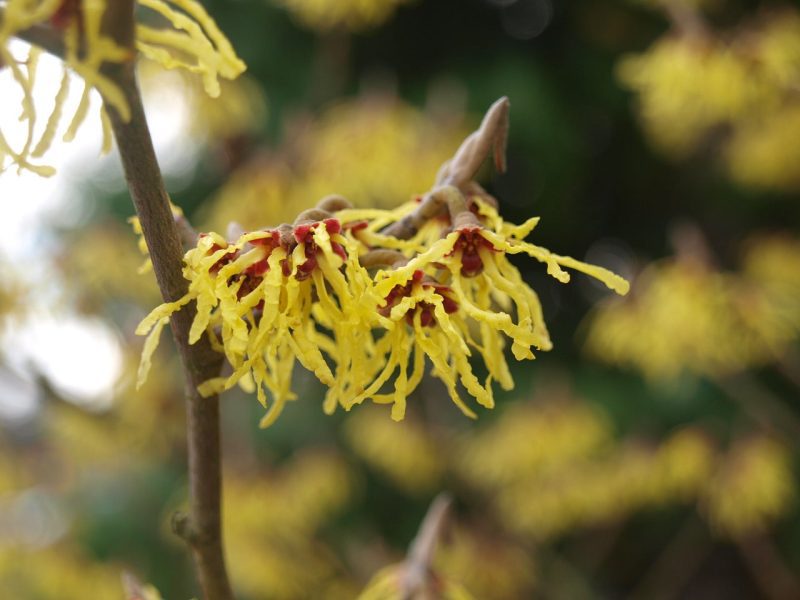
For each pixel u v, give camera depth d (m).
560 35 0.77
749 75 0.55
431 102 0.67
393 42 0.77
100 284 0.67
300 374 0.83
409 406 0.78
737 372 0.65
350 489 0.83
